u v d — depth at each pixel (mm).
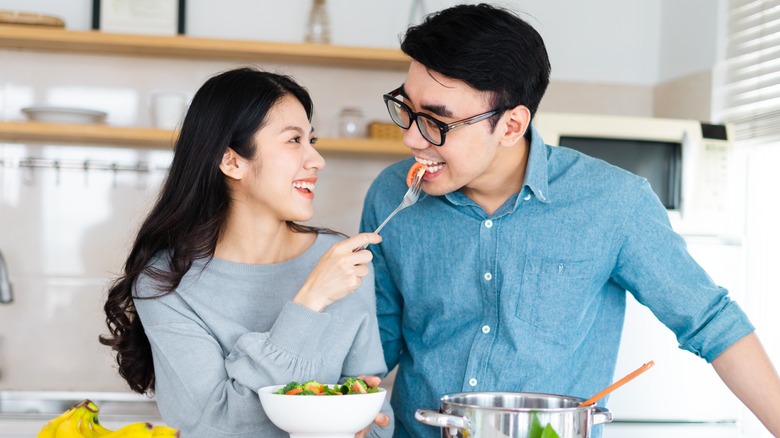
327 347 1360
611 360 1508
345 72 3234
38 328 3109
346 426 1126
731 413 2449
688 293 1403
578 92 3256
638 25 3283
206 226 1422
